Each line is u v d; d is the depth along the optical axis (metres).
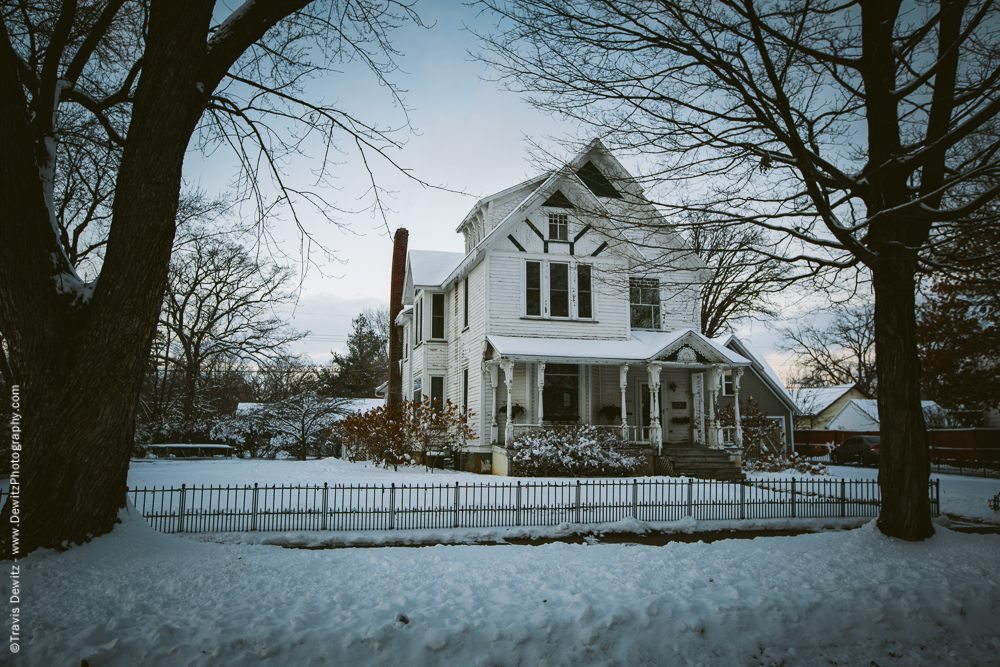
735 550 9.49
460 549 9.53
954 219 9.26
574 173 10.83
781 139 9.38
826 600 6.97
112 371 7.50
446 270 30.09
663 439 25.12
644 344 24.39
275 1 8.30
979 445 35.53
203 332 41.12
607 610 6.33
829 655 6.34
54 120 9.52
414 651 5.55
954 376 31.17
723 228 10.70
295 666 5.29
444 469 24.14
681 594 6.91
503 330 23.50
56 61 8.17
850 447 38.16
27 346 7.40
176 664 5.16
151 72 7.66
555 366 24.19
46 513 7.32
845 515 15.48
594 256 24.66
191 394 39.56
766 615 6.58
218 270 39.34
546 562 8.42
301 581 7.08
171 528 11.43
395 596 6.64
